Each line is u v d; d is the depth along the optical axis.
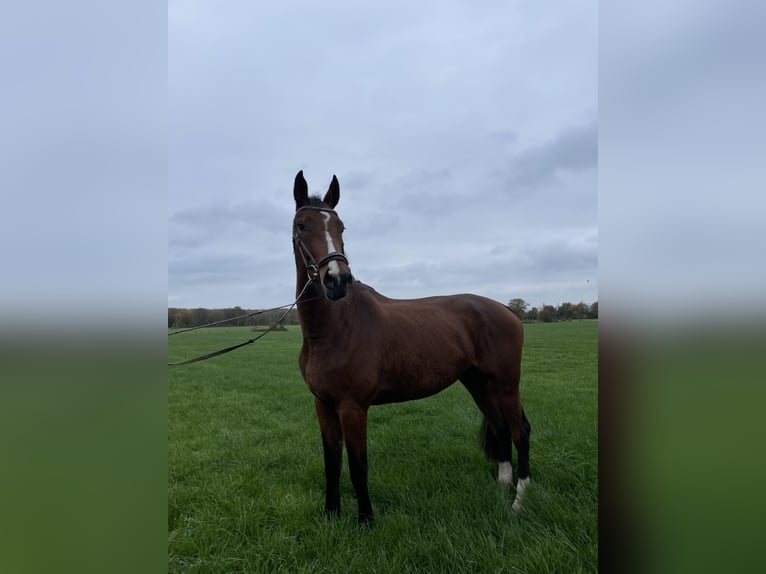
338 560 2.68
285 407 7.46
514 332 4.04
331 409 3.38
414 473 3.94
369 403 3.35
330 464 3.36
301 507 3.36
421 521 3.10
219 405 7.73
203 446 5.13
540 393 7.67
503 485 3.64
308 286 3.17
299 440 5.25
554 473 3.82
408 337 3.56
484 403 4.12
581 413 5.98
